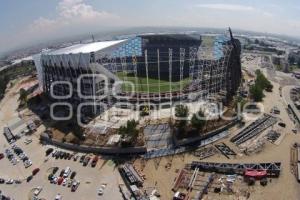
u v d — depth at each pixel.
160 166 119.25
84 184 112.06
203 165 115.19
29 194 108.75
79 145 135.38
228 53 185.50
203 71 193.75
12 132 161.38
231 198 99.06
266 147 130.00
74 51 190.25
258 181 107.12
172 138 138.00
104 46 191.75
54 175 118.44
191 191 103.38
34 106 199.50
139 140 135.38
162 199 100.38
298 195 99.62
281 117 160.62
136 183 108.94
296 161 118.62
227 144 133.00
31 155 135.50
